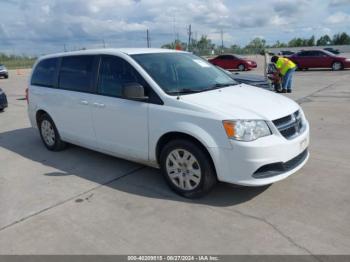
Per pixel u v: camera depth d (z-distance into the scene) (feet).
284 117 12.24
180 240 10.32
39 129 20.34
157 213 11.96
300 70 78.02
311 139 19.98
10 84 68.80
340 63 73.05
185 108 12.36
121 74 14.65
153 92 13.33
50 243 10.44
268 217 11.35
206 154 12.13
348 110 28.09
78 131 17.08
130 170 16.08
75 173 16.02
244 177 11.49
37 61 20.31
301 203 12.17
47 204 12.99
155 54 15.37
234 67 86.12
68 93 17.11
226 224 11.06
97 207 12.59
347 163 15.80
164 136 13.10
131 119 13.98
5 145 21.58
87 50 16.93
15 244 10.46
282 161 11.73
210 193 13.25
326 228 10.58
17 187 14.70
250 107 12.18
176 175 13.16
